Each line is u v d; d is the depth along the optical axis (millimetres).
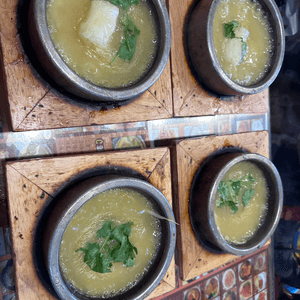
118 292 312
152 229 330
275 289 522
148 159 342
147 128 386
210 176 359
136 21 316
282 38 377
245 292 497
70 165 306
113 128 365
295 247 491
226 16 360
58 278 270
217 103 401
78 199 271
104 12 295
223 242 352
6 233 319
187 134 416
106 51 303
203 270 393
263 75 387
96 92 287
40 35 260
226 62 364
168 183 356
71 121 317
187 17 368
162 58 317
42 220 299
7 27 281
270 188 401
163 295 418
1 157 310
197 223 374
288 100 466
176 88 370
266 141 435
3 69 283
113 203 309
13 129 291
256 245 376
